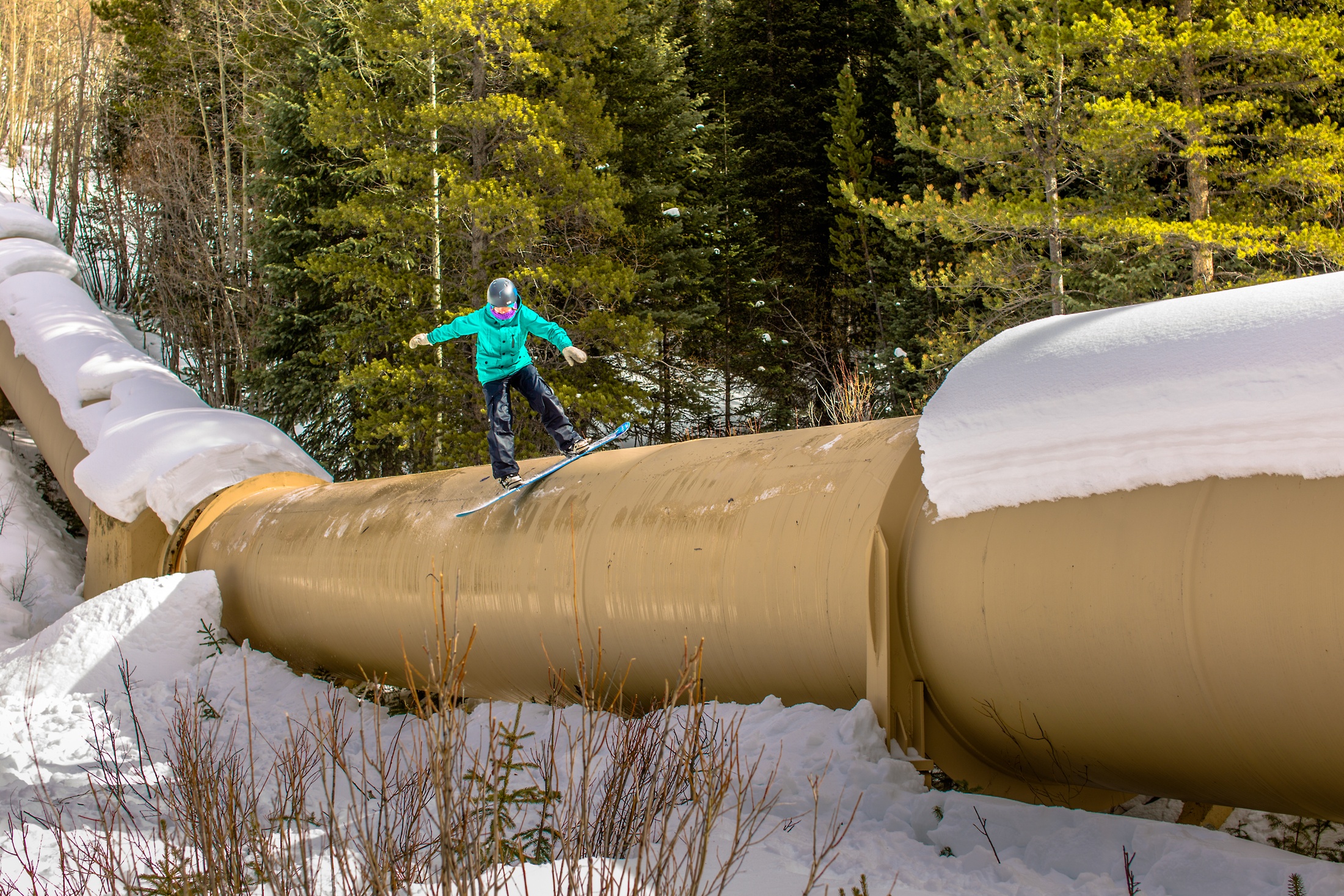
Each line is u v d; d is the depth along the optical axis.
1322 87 15.91
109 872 3.33
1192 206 16.33
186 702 7.56
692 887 2.98
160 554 11.04
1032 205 16.77
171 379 14.45
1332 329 3.58
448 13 16.42
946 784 4.72
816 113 28.89
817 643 4.92
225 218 29.17
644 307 24.00
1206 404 3.76
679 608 5.53
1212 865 3.44
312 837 4.09
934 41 24.69
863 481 4.98
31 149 37.81
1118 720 3.95
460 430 17.34
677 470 6.14
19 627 12.51
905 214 17.86
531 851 3.64
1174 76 16.03
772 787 4.34
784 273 28.56
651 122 23.64
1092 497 4.04
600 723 5.83
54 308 17.28
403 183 18.55
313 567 8.50
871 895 3.33
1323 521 3.33
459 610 6.94
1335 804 3.59
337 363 19.94
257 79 29.47
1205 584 3.58
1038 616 4.09
